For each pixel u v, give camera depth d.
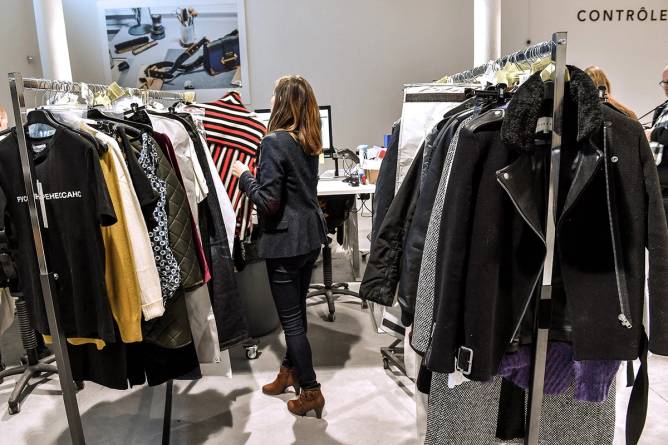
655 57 5.74
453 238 1.04
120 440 2.02
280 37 5.73
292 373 2.30
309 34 5.74
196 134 1.91
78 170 1.36
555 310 1.14
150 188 1.50
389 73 5.85
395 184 1.70
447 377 1.22
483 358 1.04
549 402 1.31
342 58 5.80
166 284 1.58
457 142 1.08
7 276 1.63
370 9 5.72
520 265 1.07
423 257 1.22
